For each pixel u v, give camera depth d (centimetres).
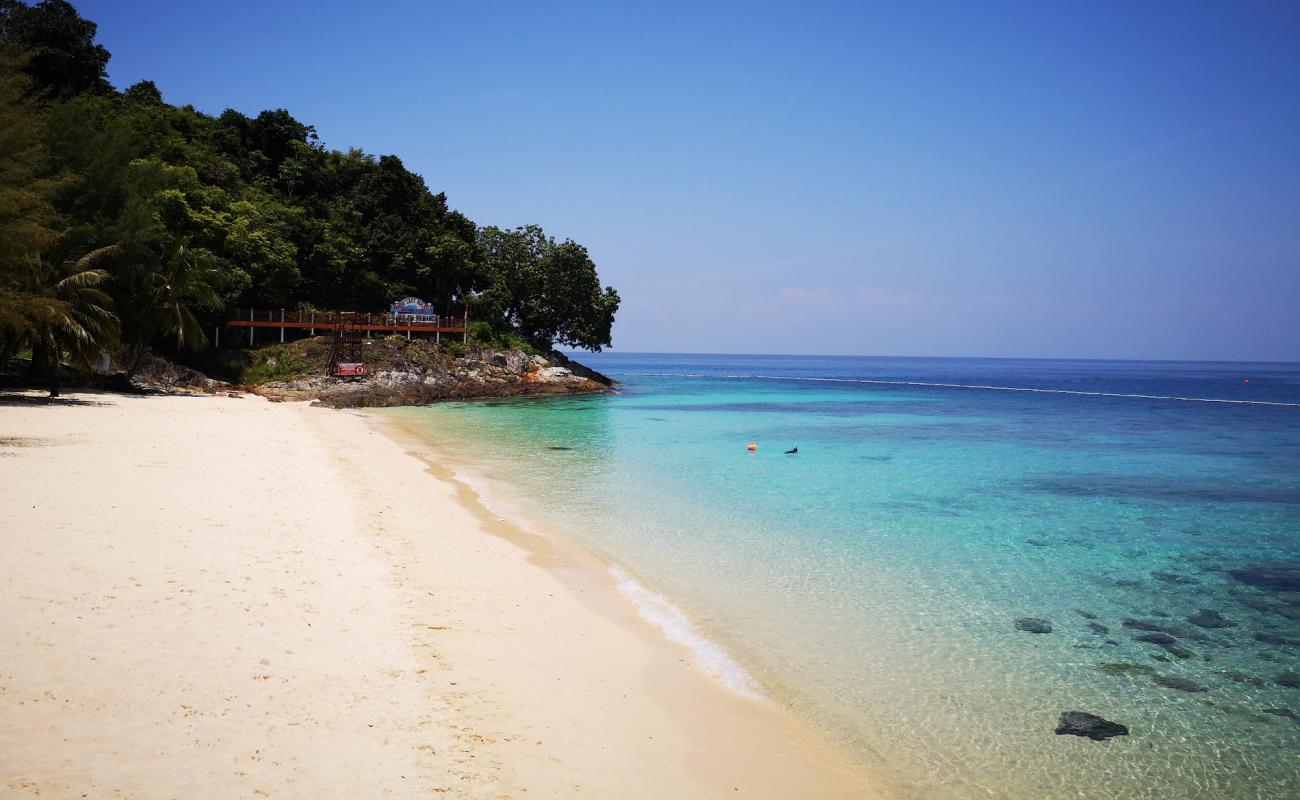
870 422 5569
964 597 1633
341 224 7662
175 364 5672
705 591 1612
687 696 1102
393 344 6825
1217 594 1688
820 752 977
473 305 8300
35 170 3294
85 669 898
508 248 8900
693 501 2550
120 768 707
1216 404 8038
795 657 1287
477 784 775
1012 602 1609
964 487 2917
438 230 8406
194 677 911
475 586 1475
